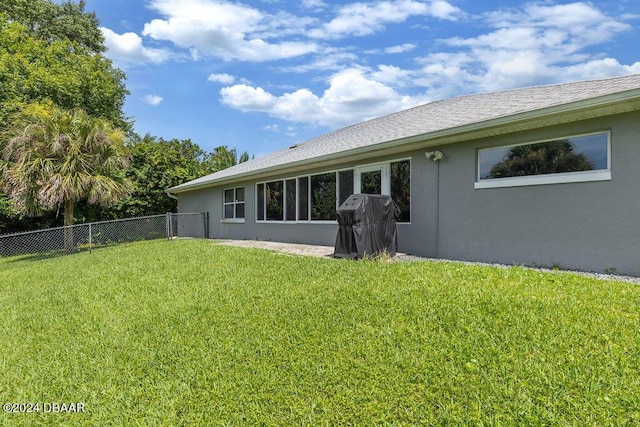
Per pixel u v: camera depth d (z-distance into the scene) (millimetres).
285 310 4016
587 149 5441
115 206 15766
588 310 3504
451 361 2729
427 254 7508
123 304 4793
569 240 5559
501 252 6328
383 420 2207
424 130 7234
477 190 6676
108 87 18141
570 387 2328
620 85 5598
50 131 11477
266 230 12367
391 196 8352
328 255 7820
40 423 2445
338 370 2746
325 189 10094
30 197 11414
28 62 16156
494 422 2092
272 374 2773
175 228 17969
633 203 4973
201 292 5016
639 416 2047
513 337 2998
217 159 27656
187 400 2553
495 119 5723
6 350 3588
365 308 3852
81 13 25453
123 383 2846
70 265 8375
